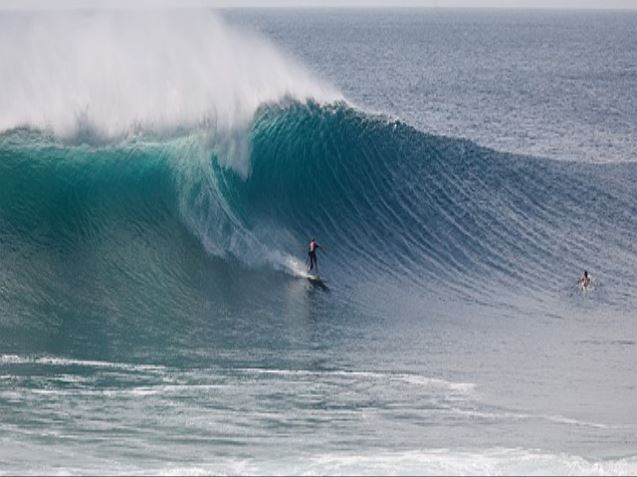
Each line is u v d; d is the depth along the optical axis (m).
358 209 128.62
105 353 94.00
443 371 93.06
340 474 68.25
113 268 110.31
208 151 120.88
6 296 104.81
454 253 127.94
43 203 113.06
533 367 95.44
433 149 136.00
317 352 97.00
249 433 76.62
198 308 107.12
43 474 67.94
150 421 78.38
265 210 123.12
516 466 69.69
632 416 83.19
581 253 130.62
